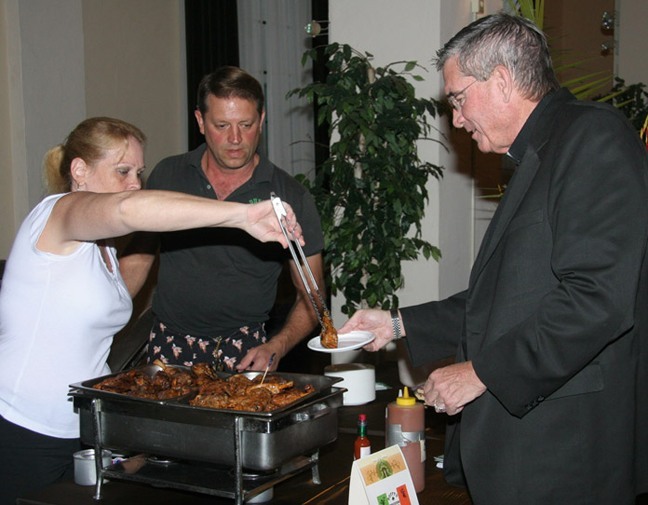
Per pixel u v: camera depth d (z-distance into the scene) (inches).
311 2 237.9
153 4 218.4
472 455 61.6
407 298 154.4
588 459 58.7
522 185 60.7
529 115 62.9
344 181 139.6
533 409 59.3
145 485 68.6
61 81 184.7
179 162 101.0
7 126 176.4
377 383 102.6
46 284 71.6
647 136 110.9
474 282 63.8
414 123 137.3
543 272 58.7
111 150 76.4
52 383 73.0
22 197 177.8
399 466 61.9
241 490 60.8
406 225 140.6
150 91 218.2
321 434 65.9
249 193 97.1
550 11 235.9
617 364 59.1
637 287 56.6
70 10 185.9
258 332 100.2
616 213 55.4
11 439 73.5
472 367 60.6
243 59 230.8
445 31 149.6
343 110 134.6
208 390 67.1
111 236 66.4
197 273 96.3
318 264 99.7
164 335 100.0
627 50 231.5
